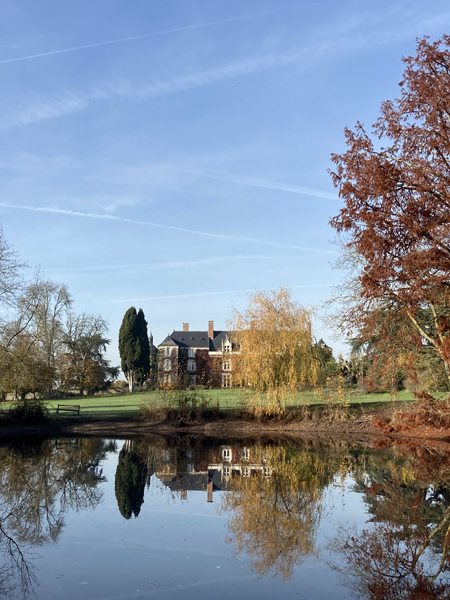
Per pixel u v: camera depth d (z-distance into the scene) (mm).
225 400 38938
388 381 26953
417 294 13844
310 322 29328
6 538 9188
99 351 67500
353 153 14930
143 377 69125
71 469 16922
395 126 14953
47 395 51344
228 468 17141
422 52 14570
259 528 9797
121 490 13469
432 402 24656
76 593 6645
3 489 13562
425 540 9086
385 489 13367
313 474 15750
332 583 7055
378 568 7664
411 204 13602
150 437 28031
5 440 26469
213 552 8367
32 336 34281
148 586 6898
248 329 29047
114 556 8156
